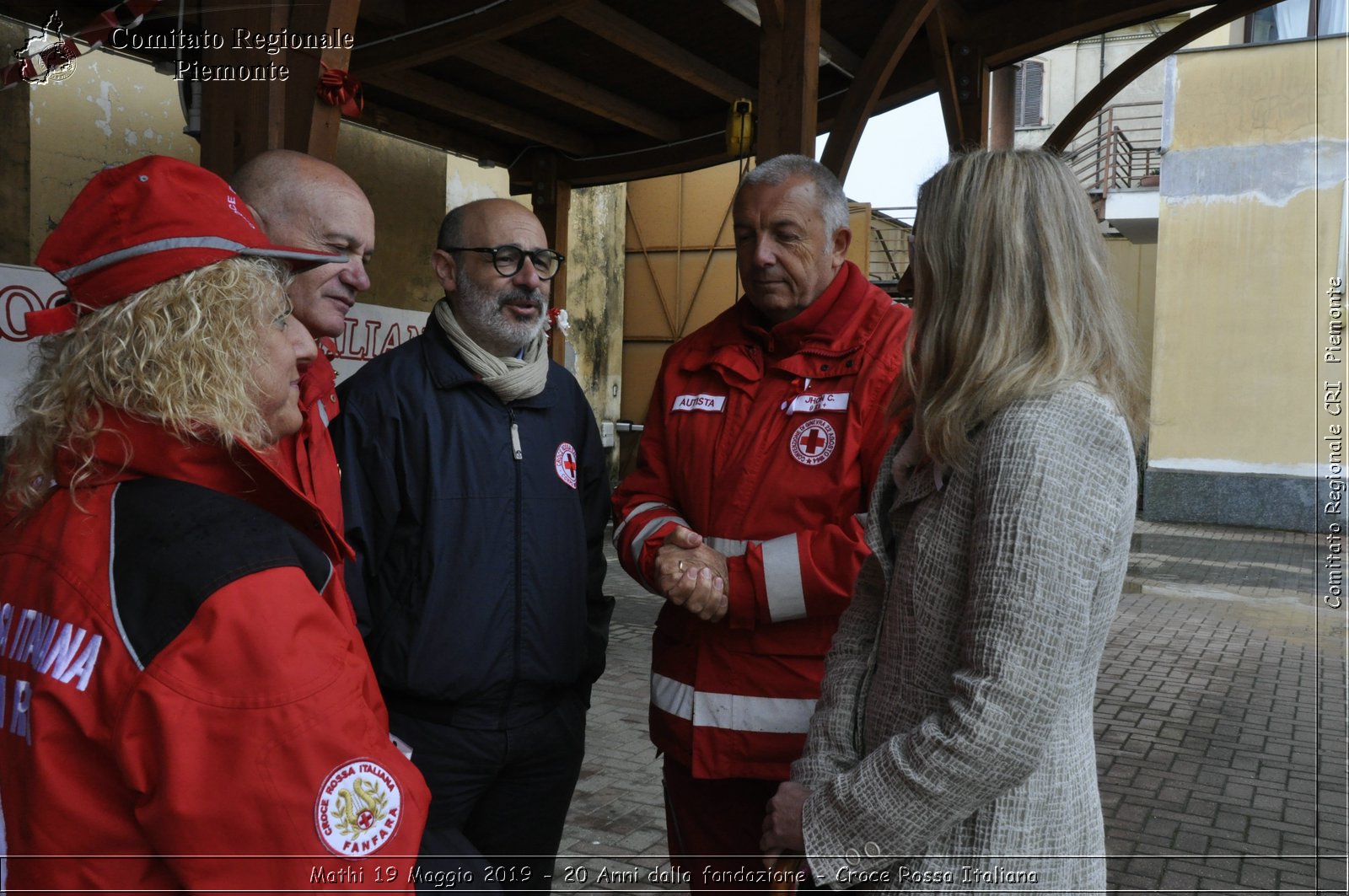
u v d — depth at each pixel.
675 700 2.04
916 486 1.33
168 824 0.87
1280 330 12.80
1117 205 13.95
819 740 1.40
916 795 1.17
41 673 0.92
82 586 0.93
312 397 1.74
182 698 0.88
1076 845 1.22
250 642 0.91
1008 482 1.15
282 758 0.90
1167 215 13.30
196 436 0.99
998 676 1.12
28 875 0.91
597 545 2.34
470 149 7.43
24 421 1.04
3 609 1.00
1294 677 5.82
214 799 0.88
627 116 6.71
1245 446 12.99
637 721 4.63
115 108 5.70
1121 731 4.75
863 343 1.97
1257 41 12.98
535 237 2.06
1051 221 1.24
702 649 1.99
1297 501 12.74
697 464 2.09
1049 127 18.97
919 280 1.35
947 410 1.23
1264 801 3.90
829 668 1.50
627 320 13.90
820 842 1.24
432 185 7.79
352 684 0.98
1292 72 12.60
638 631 6.52
